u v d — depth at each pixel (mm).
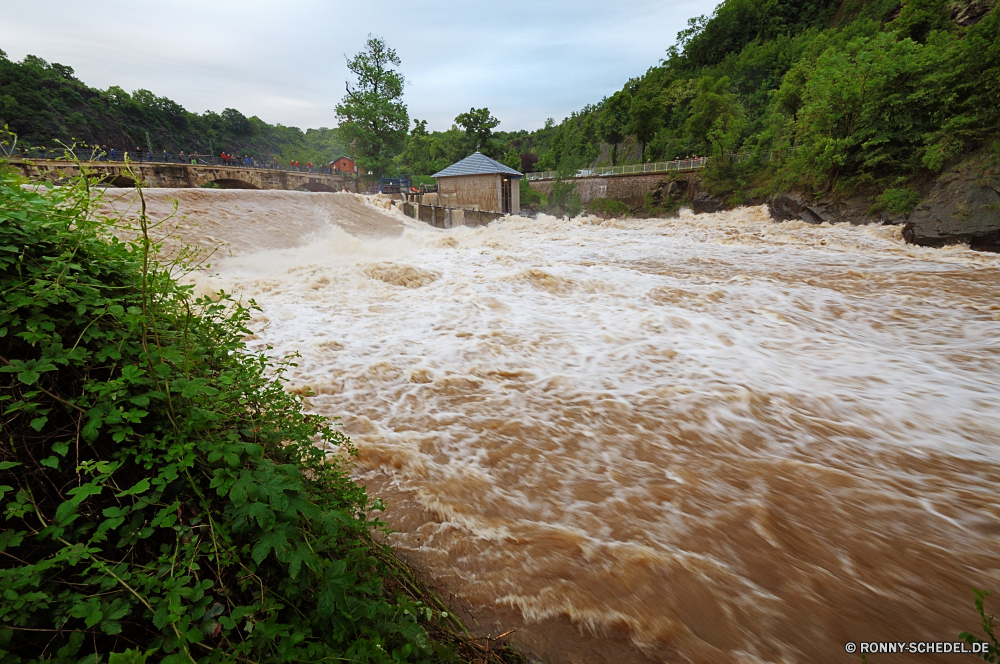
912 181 25438
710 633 3162
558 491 4680
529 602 3406
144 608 1948
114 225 2982
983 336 9328
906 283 13898
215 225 18547
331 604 2123
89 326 2467
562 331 9695
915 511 4301
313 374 7434
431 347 8703
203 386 2498
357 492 3238
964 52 24359
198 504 2316
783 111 42625
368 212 29219
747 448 5398
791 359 8188
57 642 1771
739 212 35656
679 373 7504
